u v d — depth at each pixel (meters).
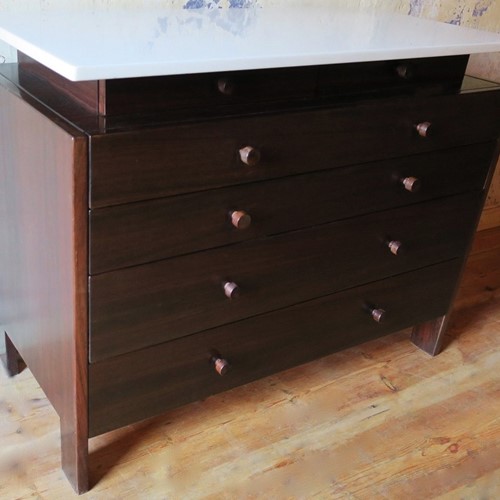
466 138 1.45
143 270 1.10
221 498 1.28
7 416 1.43
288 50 1.11
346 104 1.21
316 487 1.33
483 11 2.09
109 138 0.95
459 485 1.38
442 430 1.53
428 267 1.60
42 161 1.04
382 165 1.33
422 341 1.81
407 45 1.25
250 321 1.32
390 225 1.43
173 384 1.27
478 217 1.62
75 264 1.02
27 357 1.36
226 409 1.52
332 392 1.61
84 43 1.03
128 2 1.42
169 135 1.00
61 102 1.05
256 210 1.19
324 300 1.42
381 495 1.33
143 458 1.35
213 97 1.09
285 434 1.46
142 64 0.93
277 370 1.44
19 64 1.25
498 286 2.19
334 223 1.33
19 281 1.29
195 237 1.13
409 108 1.30
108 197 0.99
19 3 1.30
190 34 1.19
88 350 1.11
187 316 1.21
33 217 1.13
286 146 1.16
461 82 1.46
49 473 1.30
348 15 1.62
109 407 1.20
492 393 1.67
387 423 1.53
